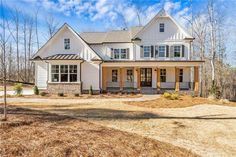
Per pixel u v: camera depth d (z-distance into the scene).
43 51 24.47
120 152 5.53
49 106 14.13
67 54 24.27
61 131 6.59
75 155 4.93
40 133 6.16
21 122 7.33
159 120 10.67
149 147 6.41
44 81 24.12
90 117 10.48
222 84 36.25
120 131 7.98
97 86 23.81
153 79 26.50
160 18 25.59
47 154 4.79
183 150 6.84
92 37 28.67
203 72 37.12
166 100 18.36
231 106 16.30
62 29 24.27
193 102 17.53
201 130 9.37
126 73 27.44
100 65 23.88
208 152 6.98
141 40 25.72
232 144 7.90
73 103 16.28
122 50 26.55
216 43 33.81
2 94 22.58
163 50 25.61
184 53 25.36
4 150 4.77
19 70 46.38
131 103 16.50
